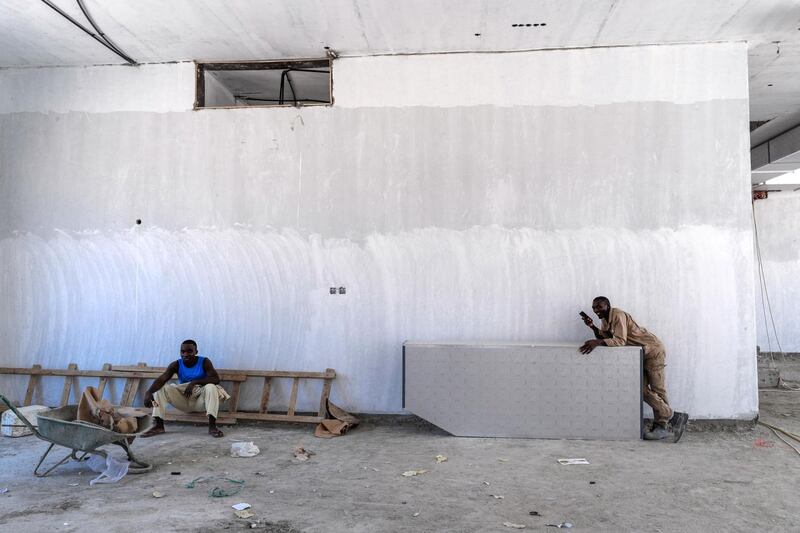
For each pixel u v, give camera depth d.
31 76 6.37
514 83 5.93
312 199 6.08
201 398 5.51
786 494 3.91
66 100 6.34
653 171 5.78
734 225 5.69
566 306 5.82
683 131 5.77
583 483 4.12
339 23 5.34
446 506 3.69
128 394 6.07
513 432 5.33
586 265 5.81
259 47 5.88
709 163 5.73
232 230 6.14
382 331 5.96
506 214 5.89
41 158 6.34
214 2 4.95
